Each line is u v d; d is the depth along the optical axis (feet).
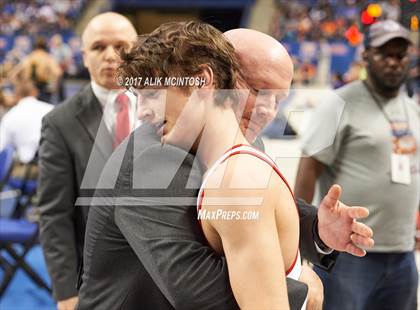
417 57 25.71
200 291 3.03
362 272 7.36
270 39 3.40
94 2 63.31
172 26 3.31
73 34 55.06
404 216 7.52
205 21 3.71
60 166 6.30
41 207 6.46
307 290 3.22
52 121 6.37
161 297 3.28
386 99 7.62
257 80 3.26
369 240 3.81
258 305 2.89
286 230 3.18
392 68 7.40
